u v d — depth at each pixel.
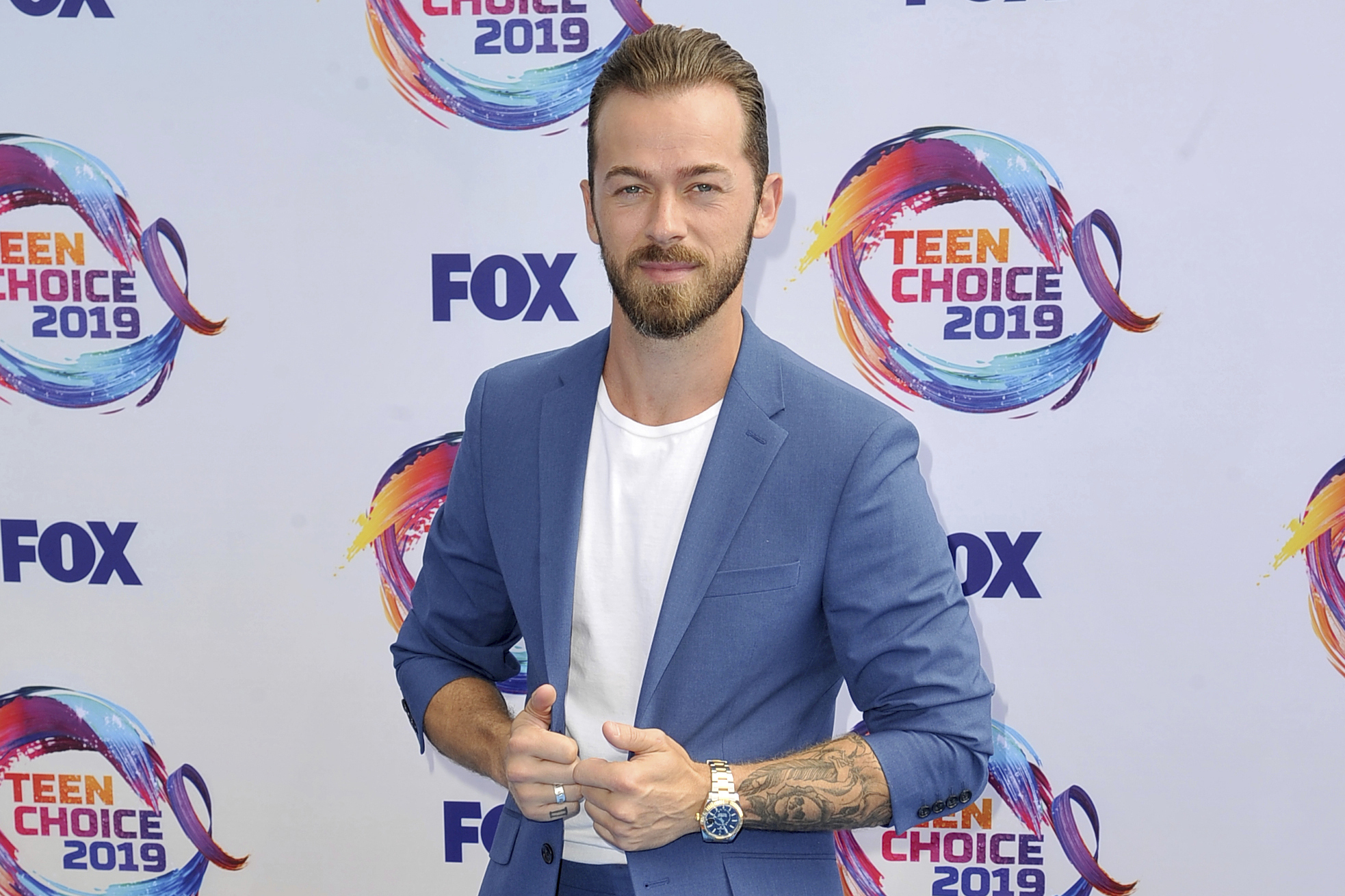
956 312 1.70
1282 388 1.66
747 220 1.03
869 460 1.04
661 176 0.98
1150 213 1.64
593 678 1.10
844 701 1.82
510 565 1.15
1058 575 1.75
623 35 1.67
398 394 1.80
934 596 1.04
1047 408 1.71
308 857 1.95
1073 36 1.61
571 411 1.15
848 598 1.04
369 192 1.74
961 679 1.04
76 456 1.85
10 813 1.97
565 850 1.12
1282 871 1.77
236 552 1.86
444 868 1.93
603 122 1.02
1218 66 1.59
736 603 1.04
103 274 1.79
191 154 1.75
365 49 1.70
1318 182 1.60
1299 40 1.57
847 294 1.71
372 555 1.84
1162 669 1.75
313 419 1.81
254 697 1.90
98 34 1.72
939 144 1.66
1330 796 1.74
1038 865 1.83
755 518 1.05
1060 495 1.73
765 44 1.65
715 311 1.02
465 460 1.24
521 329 1.76
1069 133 1.63
